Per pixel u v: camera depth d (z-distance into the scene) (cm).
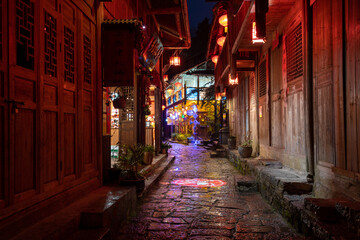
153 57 1165
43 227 377
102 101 670
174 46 1588
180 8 1158
